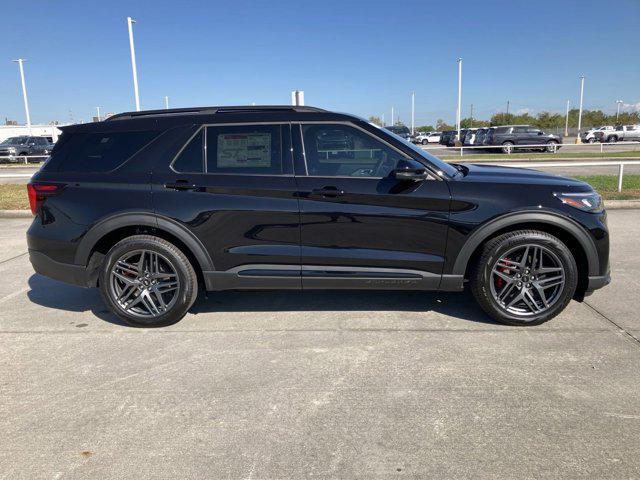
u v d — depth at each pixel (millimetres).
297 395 3082
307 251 3975
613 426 2703
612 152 26562
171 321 4188
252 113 4102
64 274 4180
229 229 3986
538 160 20406
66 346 3861
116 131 4191
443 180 3904
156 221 4000
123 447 2613
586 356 3516
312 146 4000
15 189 13375
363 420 2805
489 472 2367
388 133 4023
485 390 3096
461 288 3988
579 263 4070
